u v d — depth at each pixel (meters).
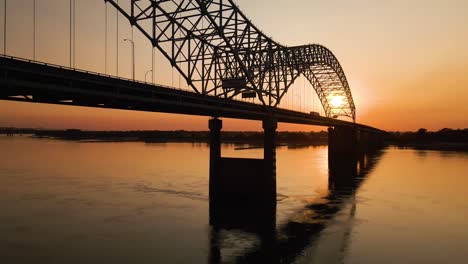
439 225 37.69
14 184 61.62
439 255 28.88
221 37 48.69
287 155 152.25
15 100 25.62
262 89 61.00
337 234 34.53
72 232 34.03
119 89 29.95
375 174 81.75
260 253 29.20
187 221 38.50
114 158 118.31
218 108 45.31
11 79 21.38
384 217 41.16
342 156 113.06
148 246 30.42
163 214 41.38
